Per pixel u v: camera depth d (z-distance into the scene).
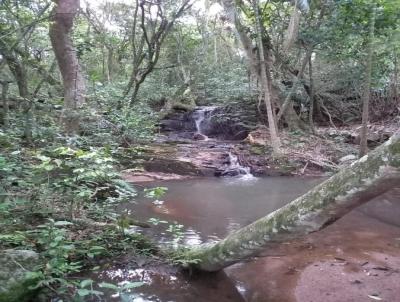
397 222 5.04
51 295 2.71
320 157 9.40
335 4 9.73
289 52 11.94
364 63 11.48
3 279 2.54
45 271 2.70
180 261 3.30
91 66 15.23
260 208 5.82
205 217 5.27
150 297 2.90
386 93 12.41
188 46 17.00
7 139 5.65
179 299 2.91
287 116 11.90
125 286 2.43
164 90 15.52
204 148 10.22
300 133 11.19
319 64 12.51
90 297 2.80
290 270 3.55
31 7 8.23
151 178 7.77
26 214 3.75
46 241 2.99
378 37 10.30
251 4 10.52
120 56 13.38
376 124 11.99
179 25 15.39
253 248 2.83
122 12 14.44
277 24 11.16
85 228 3.76
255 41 10.92
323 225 2.50
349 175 2.33
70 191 3.84
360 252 3.98
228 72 16.20
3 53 7.61
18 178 4.18
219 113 14.00
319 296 3.08
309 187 7.39
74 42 9.66
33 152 5.57
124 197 4.22
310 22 10.52
